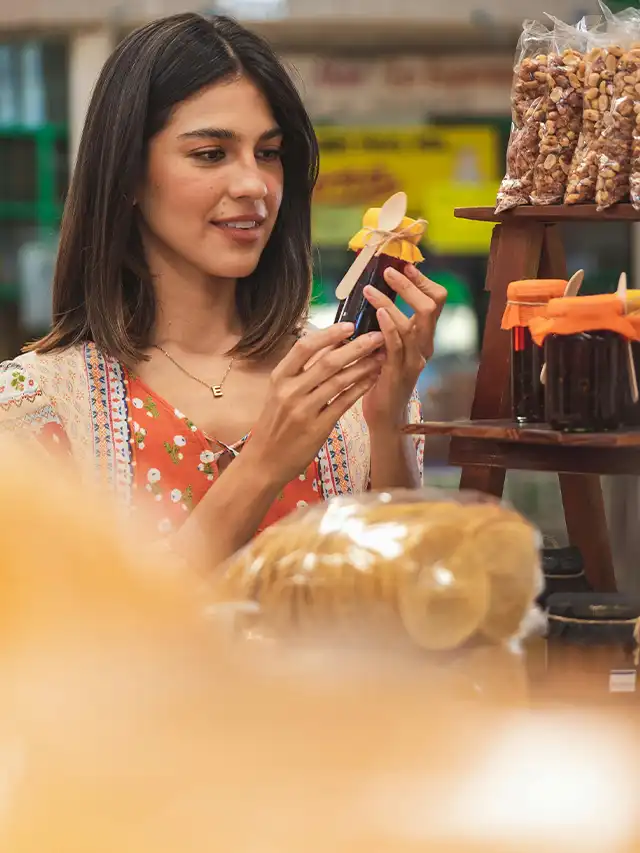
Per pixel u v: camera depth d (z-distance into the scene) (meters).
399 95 5.44
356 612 0.67
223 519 1.68
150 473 1.93
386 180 5.62
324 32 5.23
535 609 1.04
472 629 0.69
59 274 2.04
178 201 1.90
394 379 1.71
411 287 1.66
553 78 1.55
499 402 1.63
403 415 1.80
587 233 5.67
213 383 2.02
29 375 1.96
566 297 1.37
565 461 1.36
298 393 1.65
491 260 1.67
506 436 1.34
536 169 1.58
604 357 1.32
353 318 1.68
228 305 2.06
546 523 4.70
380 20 5.10
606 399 1.32
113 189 1.94
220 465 1.97
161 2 5.09
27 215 5.50
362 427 2.05
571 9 5.11
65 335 2.03
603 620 1.01
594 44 1.51
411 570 0.67
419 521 0.70
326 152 5.61
